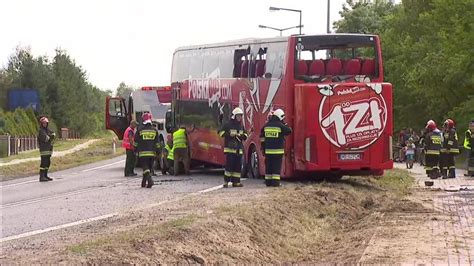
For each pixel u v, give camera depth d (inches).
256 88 1122.7
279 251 594.6
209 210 689.0
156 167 1577.3
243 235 594.2
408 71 2324.1
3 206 910.4
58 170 1803.6
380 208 811.4
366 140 1007.0
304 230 682.8
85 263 458.0
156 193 960.3
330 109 1000.2
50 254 490.9
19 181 1434.5
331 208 796.0
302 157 1004.6
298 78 1031.6
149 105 1777.8
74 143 3639.3
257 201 754.2
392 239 582.6
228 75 1230.3
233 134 978.1
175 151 1386.6
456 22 2049.7
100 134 5315.0
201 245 538.0
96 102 5497.1
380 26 3166.8
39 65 4335.6
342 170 1013.2
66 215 757.3
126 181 1250.6
